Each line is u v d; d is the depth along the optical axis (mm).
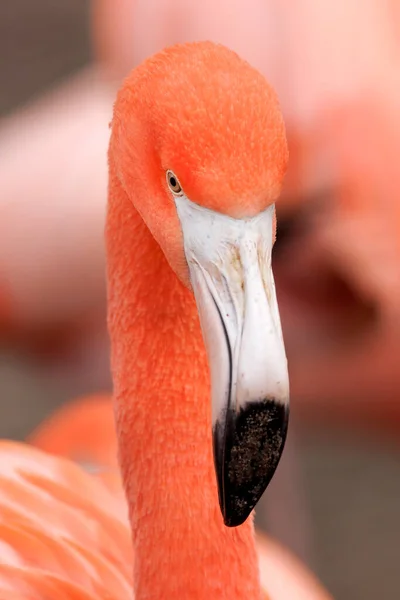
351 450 7875
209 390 3232
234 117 2666
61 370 6793
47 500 3854
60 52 10633
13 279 6402
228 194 2660
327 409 6719
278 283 6211
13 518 3664
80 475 4152
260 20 6168
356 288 6055
